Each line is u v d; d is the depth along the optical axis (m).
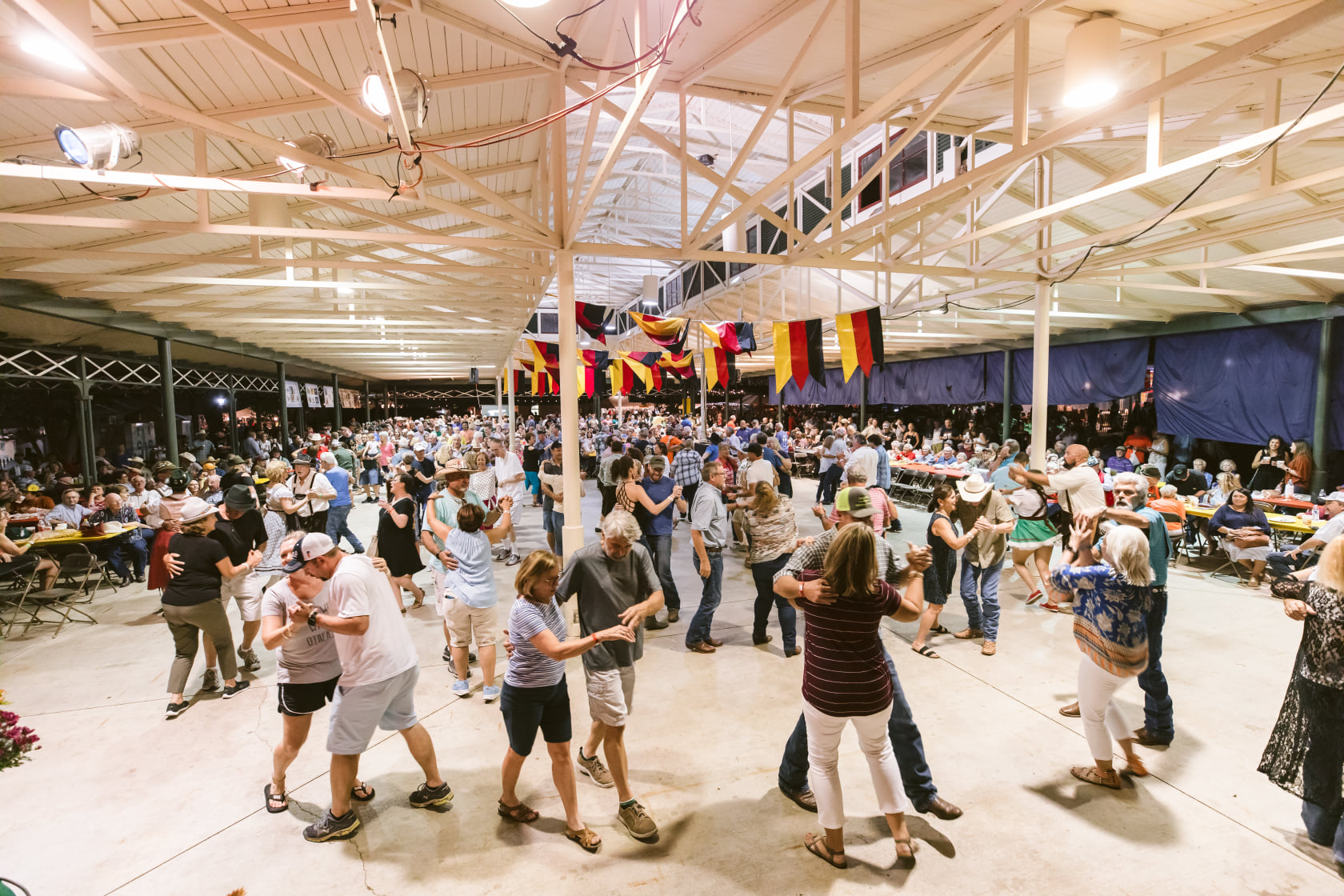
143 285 9.38
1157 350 12.02
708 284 20.52
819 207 14.34
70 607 6.23
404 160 4.35
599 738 3.53
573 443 5.55
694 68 5.02
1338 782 2.81
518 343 16.00
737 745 3.86
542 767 3.69
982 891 2.69
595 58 4.87
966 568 5.33
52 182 5.41
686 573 7.89
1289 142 4.12
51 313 8.36
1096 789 3.35
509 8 3.90
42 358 8.88
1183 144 5.86
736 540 9.01
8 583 7.08
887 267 7.10
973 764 3.59
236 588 4.86
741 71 5.12
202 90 4.47
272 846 3.03
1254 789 3.33
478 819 3.21
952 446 15.06
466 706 4.42
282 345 15.57
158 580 5.10
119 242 7.20
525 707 2.95
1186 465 11.76
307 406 20.98
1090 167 7.08
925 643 5.14
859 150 12.75
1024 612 6.14
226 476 8.89
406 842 3.05
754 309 17.48
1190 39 3.95
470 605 4.40
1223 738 3.79
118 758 3.78
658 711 4.27
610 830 3.12
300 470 8.29
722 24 4.20
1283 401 9.95
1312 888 2.66
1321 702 2.82
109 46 3.46
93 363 9.95
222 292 9.75
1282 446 9.91
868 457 9.06
